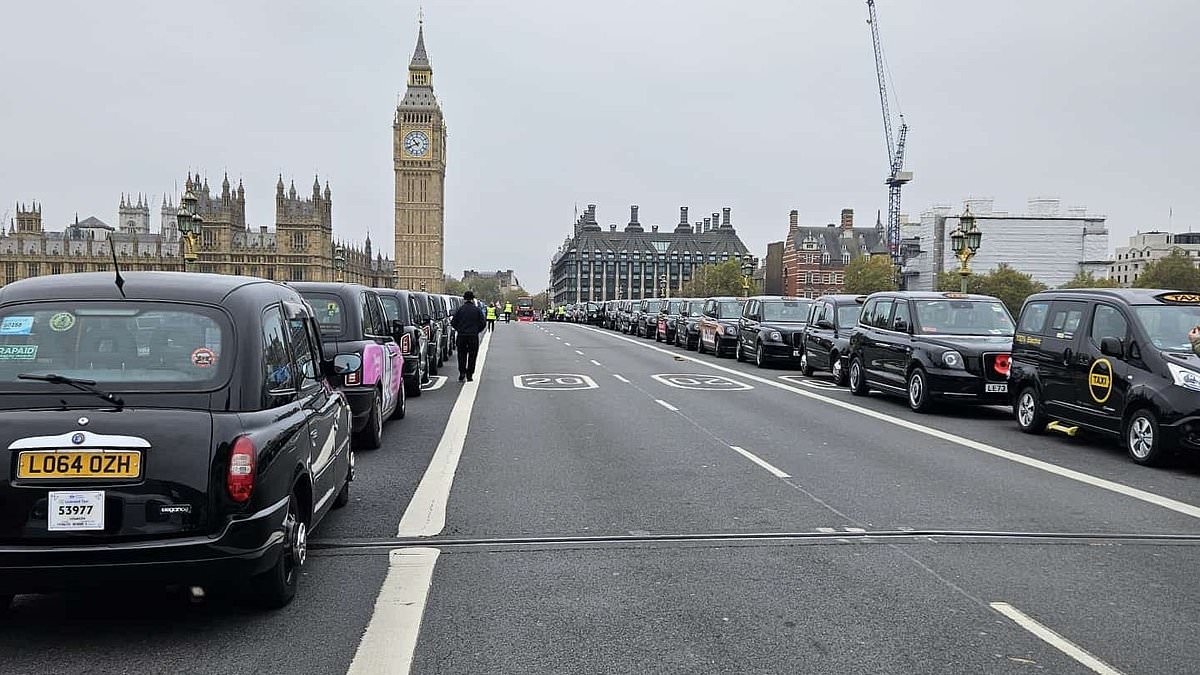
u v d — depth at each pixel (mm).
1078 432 12750
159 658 4461
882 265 111625
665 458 10352
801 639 4785
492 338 42062
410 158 158500
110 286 5156
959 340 14852
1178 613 5238
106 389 4738
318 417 6016
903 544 6691
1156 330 10594
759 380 20922
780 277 121000
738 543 6688
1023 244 127875
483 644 4688
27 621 4965
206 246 135125
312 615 5094
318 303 11023
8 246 118312
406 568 6004
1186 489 8945
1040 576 5934
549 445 11227
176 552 4508
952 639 4801
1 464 4453
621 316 52031
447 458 10281
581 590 5574
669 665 4434
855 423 13617
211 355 4965
